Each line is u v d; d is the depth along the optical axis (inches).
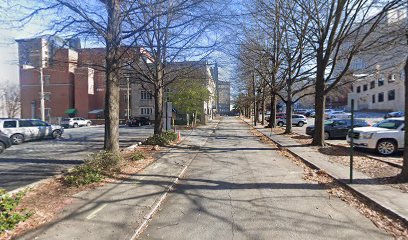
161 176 331.9
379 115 2220.7
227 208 231.9
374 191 265.6
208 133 1072.2
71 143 741.3
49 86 2122.3
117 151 398.3
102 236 175.8
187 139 820.6
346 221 205.0
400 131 498.0
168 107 812.0
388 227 194.5
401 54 613.3
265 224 199.6
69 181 288.2
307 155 495.5
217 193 273.7
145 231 188.5
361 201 248.4
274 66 984.9
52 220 197.5
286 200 252.1
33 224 189.2
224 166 411.5
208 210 227.5
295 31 748.0
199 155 516.7
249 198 257.9
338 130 844.0
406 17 506.0
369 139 506.3
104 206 227.1
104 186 283.3
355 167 384.8
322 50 636.1
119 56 411.8
